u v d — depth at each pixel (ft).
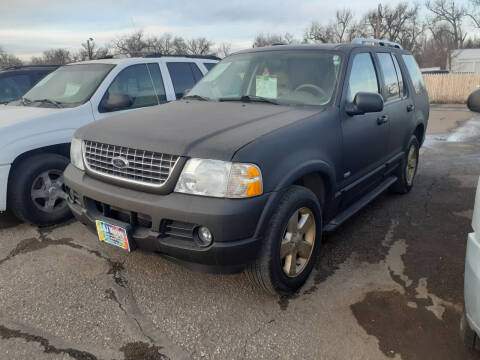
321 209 10.42
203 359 7.82
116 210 9.41
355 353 7.93
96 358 7.85
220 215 7.88
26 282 10.47
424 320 8.88
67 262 11.49
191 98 13.16
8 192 13.10
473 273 6.44
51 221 13.94
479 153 25.88
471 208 15.58
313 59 12.26
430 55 188.85
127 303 9.58
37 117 13.64
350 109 11.34
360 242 12.75
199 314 9.18
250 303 9.59
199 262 8.43
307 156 9.49
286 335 8.47
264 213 8.41
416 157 17.95
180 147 8.39
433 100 79.87
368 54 13.53
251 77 12.68
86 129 10.34
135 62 17.43
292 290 9.82
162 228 8.50
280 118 10.01
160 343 8.25
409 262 11.44
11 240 12.95
